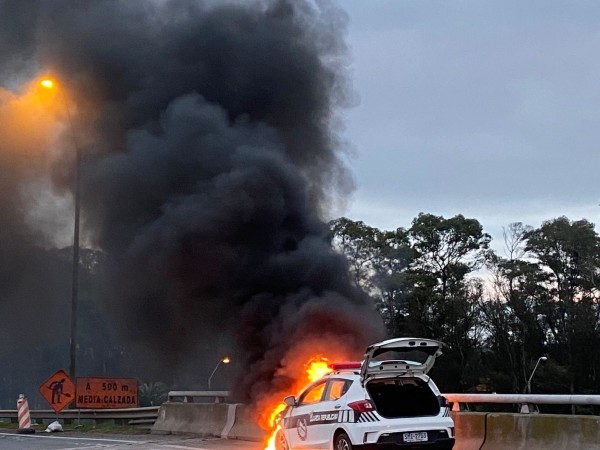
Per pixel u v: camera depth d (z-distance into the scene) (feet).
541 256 167.63
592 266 163.22
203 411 62.34
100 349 157.28
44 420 85.92
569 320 159.22
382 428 35.78
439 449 36.42
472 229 159.12
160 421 66.08
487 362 162.40
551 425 38.50
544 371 153.17
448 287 157.79
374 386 37.42
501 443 40.70
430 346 37.58
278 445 44.19
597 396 36.40
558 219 167.22
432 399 37.32
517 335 162.09
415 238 159.94
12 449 53.78
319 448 38.86
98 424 76.48
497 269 164.96
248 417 57.93
